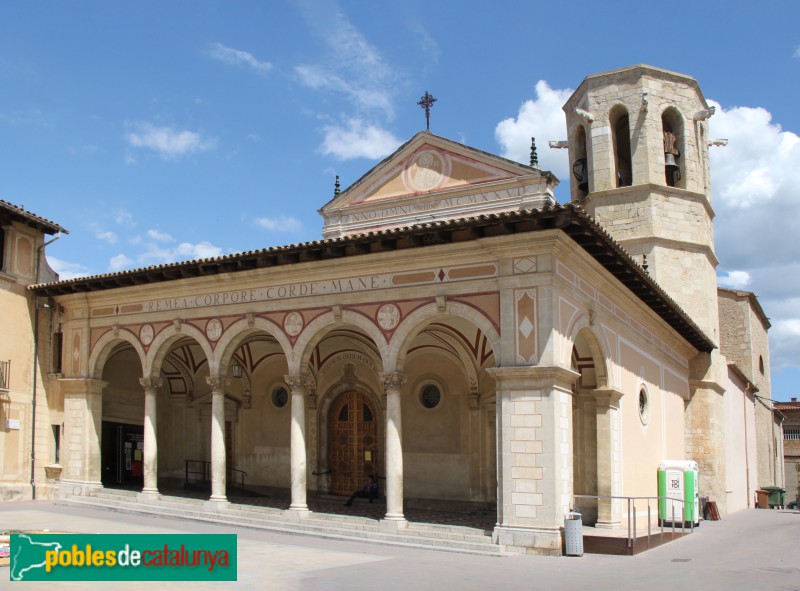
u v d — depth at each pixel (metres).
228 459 27.23
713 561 14.76
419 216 23.80
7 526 17.52
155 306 22.52
